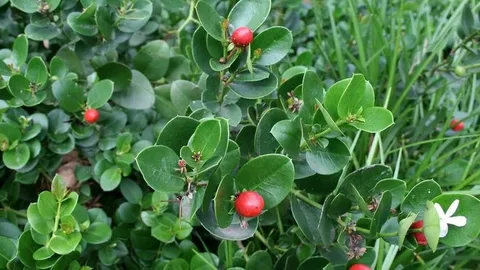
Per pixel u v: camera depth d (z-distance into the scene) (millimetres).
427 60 553
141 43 547
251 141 392
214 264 425
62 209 383
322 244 381
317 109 321
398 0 750
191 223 436
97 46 466
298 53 638
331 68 609
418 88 582
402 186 333
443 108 564
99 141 465
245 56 347
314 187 375
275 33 344
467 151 560
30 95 433
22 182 446
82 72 488
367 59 640
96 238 404
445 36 631
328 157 336
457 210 292
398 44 583
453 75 564
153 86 527
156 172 283
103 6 442
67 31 472
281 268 405
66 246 364
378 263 426
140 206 461
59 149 446
